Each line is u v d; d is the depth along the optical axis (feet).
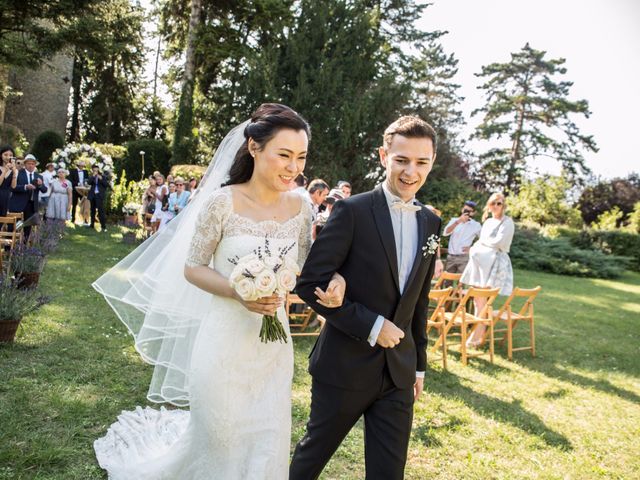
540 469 11.06
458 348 20.85
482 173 117.80
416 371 7.43
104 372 13.16
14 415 10.34
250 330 6.96
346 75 62.85
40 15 51.29
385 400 6.77
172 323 9.07
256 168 7.02
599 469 11.26
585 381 17.92
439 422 13.03
